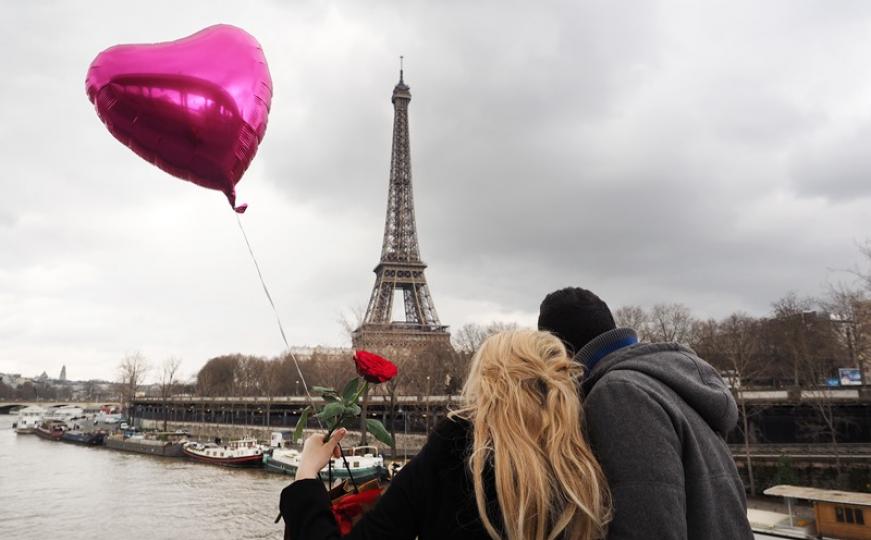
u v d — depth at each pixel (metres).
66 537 35.16
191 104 4.23
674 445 2.57
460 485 2.64
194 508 42.19
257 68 4.66
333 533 2.81
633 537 2.36
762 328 76.00
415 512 2.70
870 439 51.91
